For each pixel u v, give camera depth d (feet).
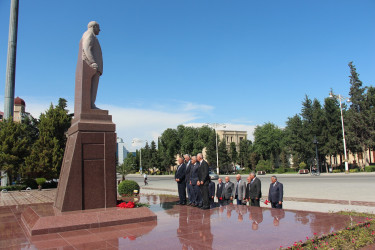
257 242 16.06
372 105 130.52
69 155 24.59
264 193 52.70
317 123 141.59
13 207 36.17
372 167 120.26
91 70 26.02
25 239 17.85
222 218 23.31
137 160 256.52
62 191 23.80
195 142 212.84
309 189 55.88
